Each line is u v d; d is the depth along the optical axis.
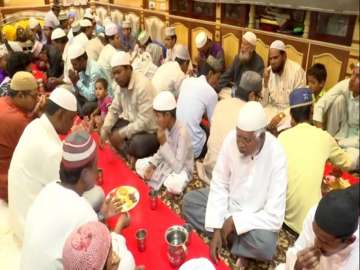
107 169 2.38
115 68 2.99
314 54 3.01
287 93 3.18
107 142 3.27
